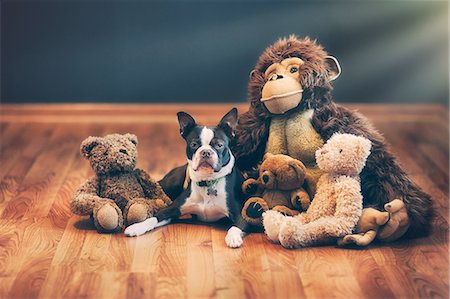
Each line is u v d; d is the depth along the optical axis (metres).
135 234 2.54
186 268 2.34
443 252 2.46
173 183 2.72
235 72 4.03
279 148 2.63
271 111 2.62
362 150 2.46
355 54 4.00
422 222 2.52
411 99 4.05
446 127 3.94
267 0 3.95
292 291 2.21
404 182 2.55
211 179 2.55
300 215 2.52
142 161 3.37
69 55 4.00
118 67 4.02
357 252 2.44
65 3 3.95
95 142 2.63
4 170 3.25
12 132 3.81
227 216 2.59
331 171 2.50
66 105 4.03
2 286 2.23
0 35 3.97
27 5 3.94
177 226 2.63
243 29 3.98
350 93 4.05
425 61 4.00
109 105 4.03
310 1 3.95
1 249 2.46
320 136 2.61
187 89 4.05
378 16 3.96
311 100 2.61
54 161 3.37
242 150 2.70
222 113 4.02
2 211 2.79
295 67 2.62
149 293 2.20
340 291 2.21
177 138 3.73
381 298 2.17
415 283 2.26
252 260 2.38
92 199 2.57
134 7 3.95
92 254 2.43
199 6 3.96
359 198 2.47
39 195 2.95
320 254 2.42
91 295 2.18
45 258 2.40
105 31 3.98
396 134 3.82
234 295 2.19
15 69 4.01
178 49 4.00
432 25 3.96
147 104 4.05
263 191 2.61
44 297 2.17
